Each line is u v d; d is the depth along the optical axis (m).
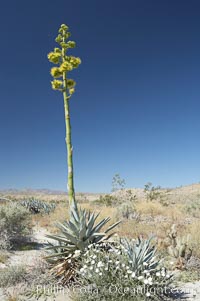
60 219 16.33
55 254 6.80
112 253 6.38
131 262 5.92
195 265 8.12
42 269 7.50
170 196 36.34
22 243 11.63
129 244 6.55
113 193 37.19
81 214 7.02
